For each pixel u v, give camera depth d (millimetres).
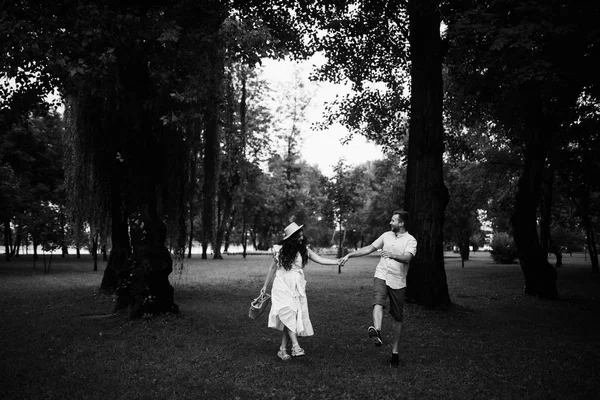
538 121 15547
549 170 20438
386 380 5543
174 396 4910
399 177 40125
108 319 9852
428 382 5492
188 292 15359
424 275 12031
